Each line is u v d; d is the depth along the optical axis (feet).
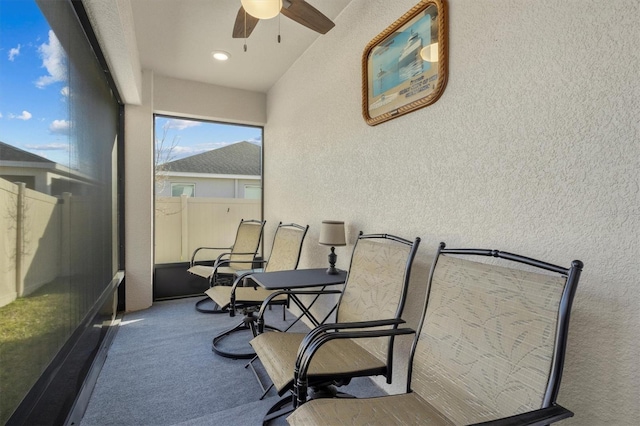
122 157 11.59
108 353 8.28
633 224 3.20
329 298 9.15
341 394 6.32
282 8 6.21
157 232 13.41
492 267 3.88
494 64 4.63
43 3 4.43
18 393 3.66
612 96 3.37
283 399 6.22
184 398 6.40
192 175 14.07
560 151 3.83
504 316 3.52
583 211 3.60
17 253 3.68
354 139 7.95
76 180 5.93
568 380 3.67
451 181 5.34
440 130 5.56
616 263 3.32
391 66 6.58
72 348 5.49
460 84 5.17
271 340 5.78
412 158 6.18
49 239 4.61
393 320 4.92
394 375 6.43
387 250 5.80
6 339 3.42
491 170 4.67
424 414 3.85
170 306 12.29
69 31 5.55
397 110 6.40
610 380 3.33
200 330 9.91
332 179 8.92
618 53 3.33
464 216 5.11
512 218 4.38
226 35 9.46
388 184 6.81
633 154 3.21
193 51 10.44
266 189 14.20
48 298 4.55
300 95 10.85
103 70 8.54
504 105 4.49
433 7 5.58
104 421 5.70
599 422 3.39
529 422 2.71
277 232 10.83
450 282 4.29
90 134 7.07
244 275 7.91
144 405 6.16
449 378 3.91
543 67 4.01
